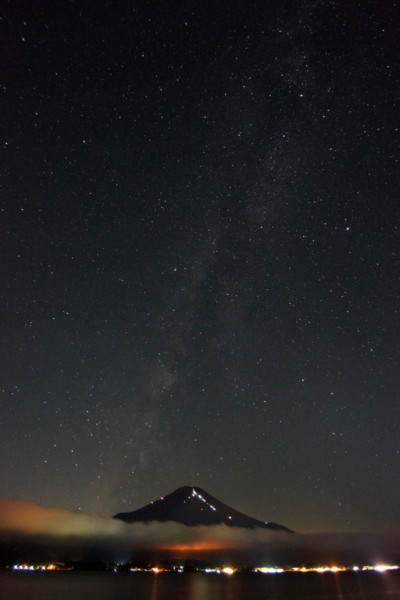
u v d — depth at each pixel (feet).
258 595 151.53
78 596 138.10
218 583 199.11
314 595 153.07
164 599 137.08
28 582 178.60
